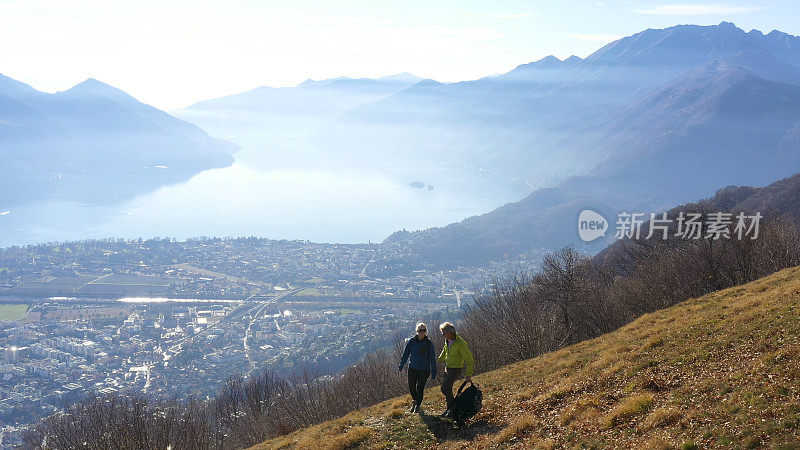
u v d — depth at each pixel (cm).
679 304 2761
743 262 4075
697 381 1411
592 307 4197
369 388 3875
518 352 3469
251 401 3950
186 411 3284
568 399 1622
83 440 2508
